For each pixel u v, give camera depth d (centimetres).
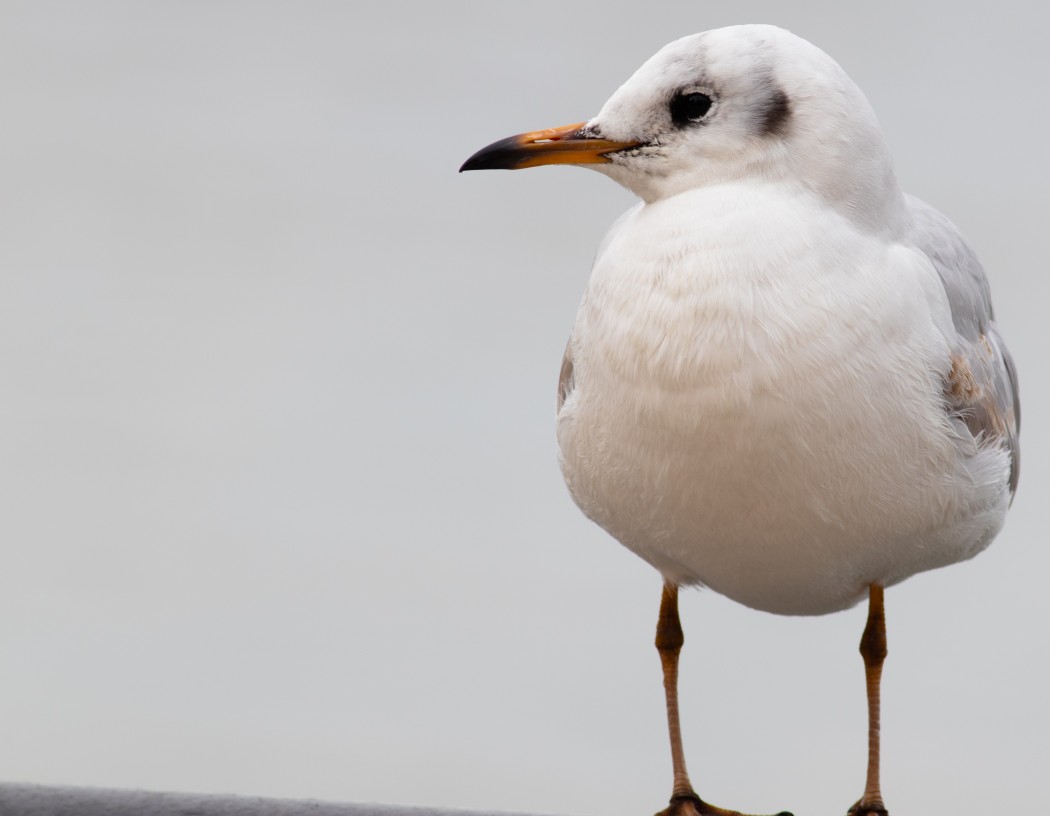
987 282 1188
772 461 1009
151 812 1041
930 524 1066
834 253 1008
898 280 1021
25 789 1073
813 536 1047
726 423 1002
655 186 1072
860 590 1149
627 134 1070
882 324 1006
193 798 1064
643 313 1013
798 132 1033
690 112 1055
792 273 998
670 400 1009
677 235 1016
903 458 1025
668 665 1210
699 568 1113
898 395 1012
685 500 1041
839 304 998
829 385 995
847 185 1031
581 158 1084
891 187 1057
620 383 1028
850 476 1019
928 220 1136
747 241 1004
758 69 1039
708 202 1027
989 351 1143
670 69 1059
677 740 1209
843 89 1039
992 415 1102
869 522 1045
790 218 1011
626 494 1073
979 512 1096
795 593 1123
